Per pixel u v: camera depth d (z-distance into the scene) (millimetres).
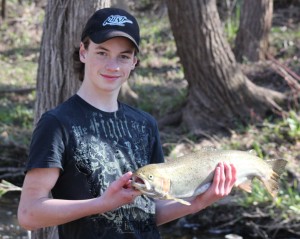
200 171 2711
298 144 9594
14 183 9844
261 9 13086
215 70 10234
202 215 8062
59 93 4453
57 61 4426
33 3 19844
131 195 2561
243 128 10102
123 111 2982
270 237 7664
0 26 18422
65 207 2645
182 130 10531
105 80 2859
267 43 13297
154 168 2561
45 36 4531
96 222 2791
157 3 18703
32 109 12227
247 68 12555
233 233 7844
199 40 10117
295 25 15695
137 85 12734
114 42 2828
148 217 2920
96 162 2803
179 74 13492
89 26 2875
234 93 10352
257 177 2947
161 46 15602
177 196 2656
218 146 9727
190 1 9945
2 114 11859
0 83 14078
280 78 11828
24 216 2727
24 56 16609
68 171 2787
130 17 2883
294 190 8273
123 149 2889
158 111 11438
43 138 2744
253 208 7922
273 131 9922
